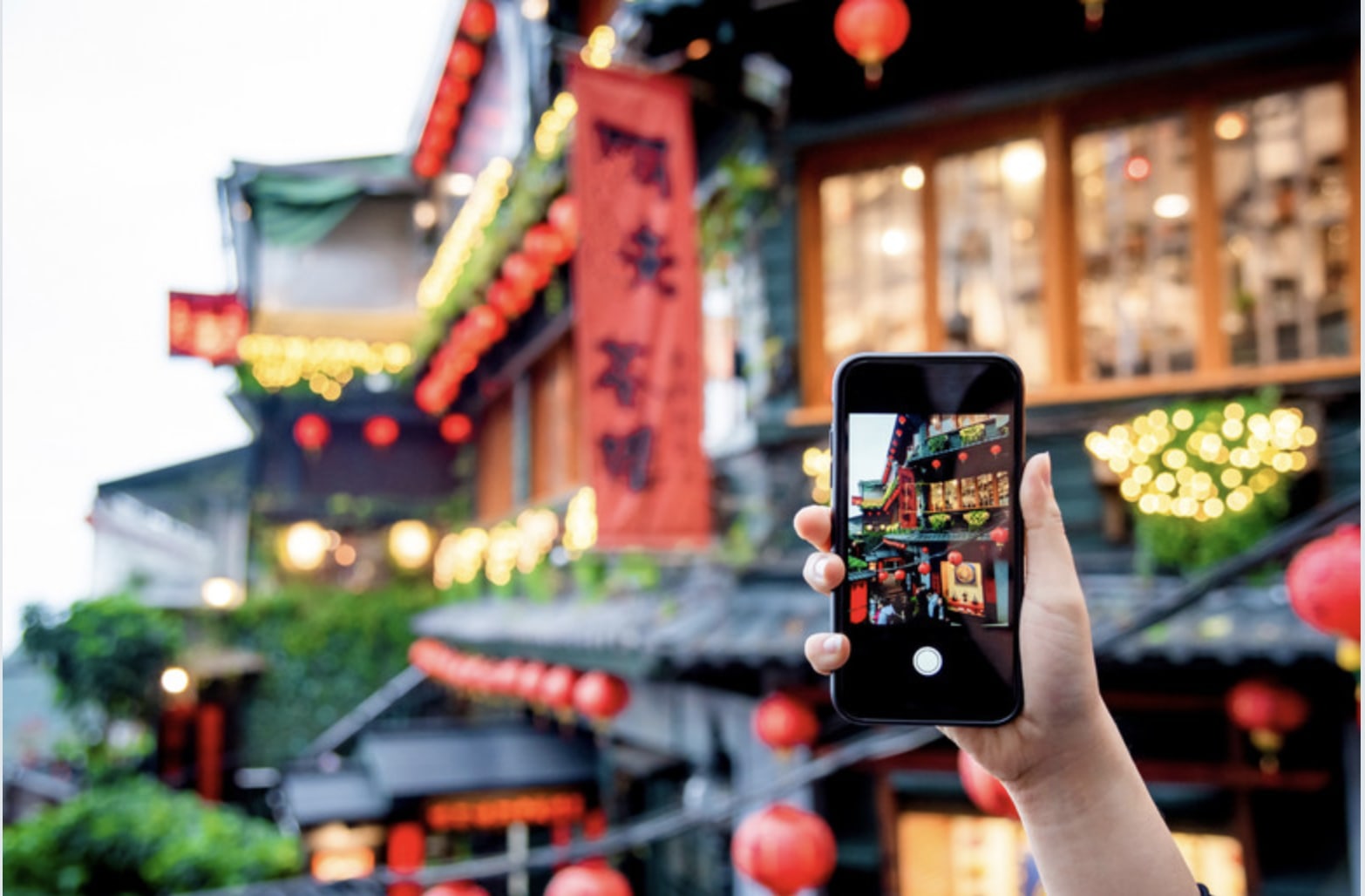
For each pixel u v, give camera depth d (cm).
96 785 1617
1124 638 366
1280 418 561
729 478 748
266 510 1934
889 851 619
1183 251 623
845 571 154
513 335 1352
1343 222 587
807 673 595
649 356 634
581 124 636
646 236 644
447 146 1877
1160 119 633
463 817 1246
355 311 1955
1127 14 629
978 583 150
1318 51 591
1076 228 647
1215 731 560
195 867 1066
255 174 1922
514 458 1462
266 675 1869
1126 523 605
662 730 895
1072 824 127
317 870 1218
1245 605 534
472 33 1527
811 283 707
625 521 615
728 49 671
